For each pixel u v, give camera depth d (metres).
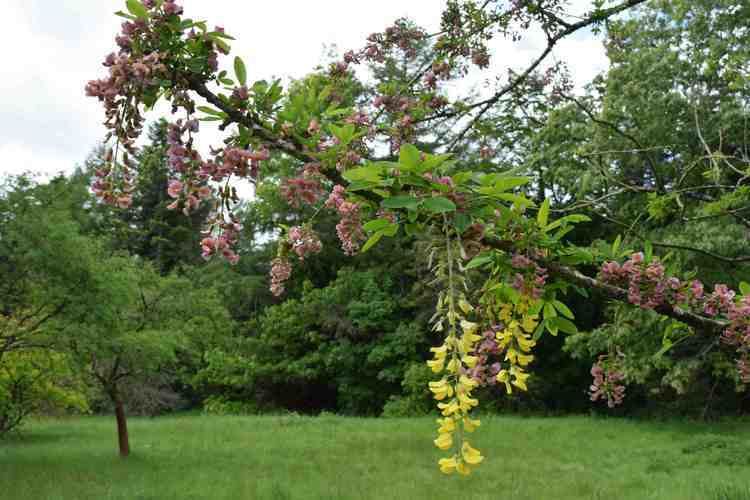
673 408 20.61
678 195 5.23
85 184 12.24
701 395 20.25
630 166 14.01
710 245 12.80
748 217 10.08
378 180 1.67
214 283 28.28
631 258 2.31
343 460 12.92
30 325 12.47
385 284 26.58
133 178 1.75
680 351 16.61
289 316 27.23
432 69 3.94
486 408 23.14
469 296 2.03
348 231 1.94
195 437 16.23
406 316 26.88
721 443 13.08
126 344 12.25
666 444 14.37
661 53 13.98
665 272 2.35
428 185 1.67
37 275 11.40
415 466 12.20
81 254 11.44
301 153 1.81
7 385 14.48
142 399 20.92
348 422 19.17
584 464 12.28
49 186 11.53
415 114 3.70
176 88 1.66
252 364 26.66
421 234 1.75
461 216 1.66
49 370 13.96
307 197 1.92
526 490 10.01
